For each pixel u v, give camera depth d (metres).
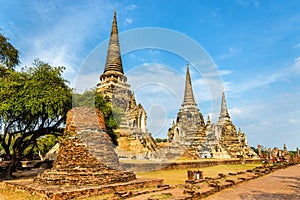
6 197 11.58
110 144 13.08
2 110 17.12
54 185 11.25
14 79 18.38
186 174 19.89
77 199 9.89
